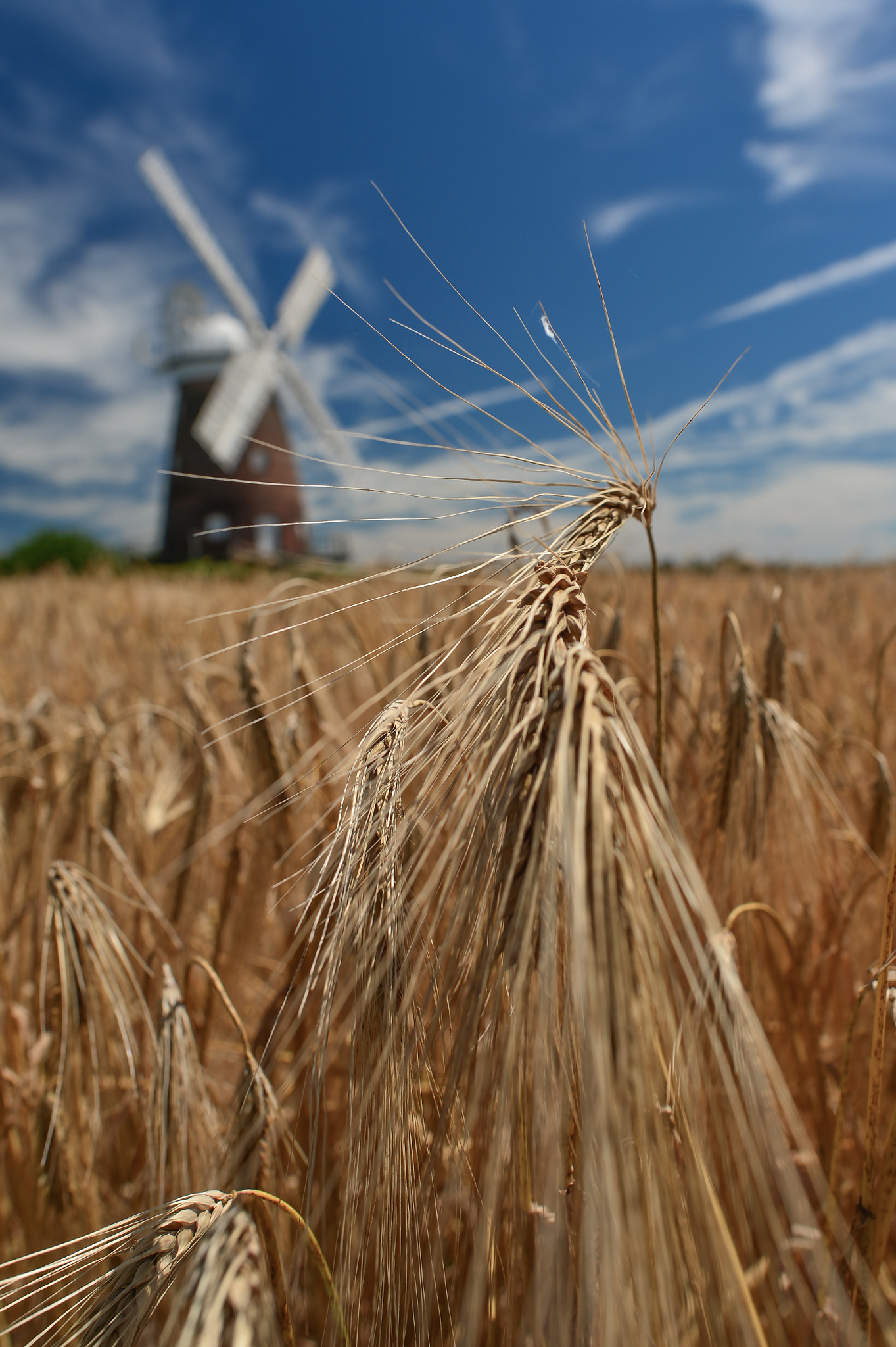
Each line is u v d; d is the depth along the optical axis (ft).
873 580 31.94
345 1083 6.61
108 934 5.84
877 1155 3.99
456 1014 3.38
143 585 38.83
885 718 12.94
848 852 8.82
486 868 2.89
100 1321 3.12
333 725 8.11
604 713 2.76
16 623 30.42
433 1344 4.51
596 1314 2.59
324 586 8.03
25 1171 6.41
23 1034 7.52
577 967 2.29
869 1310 3.98
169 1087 5.01
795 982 6.40
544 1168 2.60
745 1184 3.77
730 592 27.35
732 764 6.26
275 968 7.65
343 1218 3.51
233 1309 2.63
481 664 3.16
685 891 2.42
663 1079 3.00
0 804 9.29
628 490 4.17
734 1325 3.10
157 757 12.82
